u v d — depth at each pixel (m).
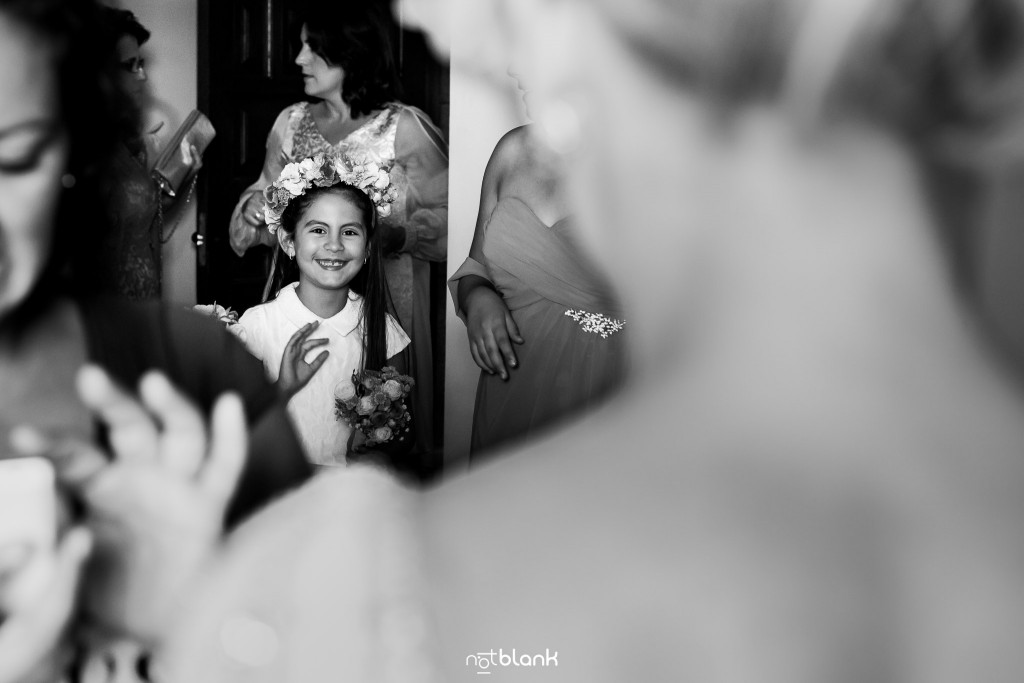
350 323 3.64
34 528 0.95
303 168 3.63
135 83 3.97
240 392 1.13
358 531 0.35
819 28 0.29
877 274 0.31
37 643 0.94
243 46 5.29
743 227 0.31
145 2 5.14
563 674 0.32
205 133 5.04
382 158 4.55
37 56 1.13
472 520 0.34
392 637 0.33
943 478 0.31
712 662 0.31
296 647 0.34
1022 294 0.31
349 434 3.61
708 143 0.31
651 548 0.32
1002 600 0.31
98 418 1.04
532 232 3.35
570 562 0.33
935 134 0.30
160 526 0.98
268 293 3.91
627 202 0.32
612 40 0.31
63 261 1.16
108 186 1.22
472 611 0.33
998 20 0.29
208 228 5.28
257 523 0.39
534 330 3.44
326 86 4.59
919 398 0.31
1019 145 0.30
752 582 0.31
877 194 0.31
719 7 0.30
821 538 0.31
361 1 4.51
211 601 0.37
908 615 0.31
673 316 0.33
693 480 0.32
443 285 4.87
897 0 0.29
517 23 0.32
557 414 3.35
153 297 4.07
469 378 3.69
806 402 0.31
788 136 0.30
